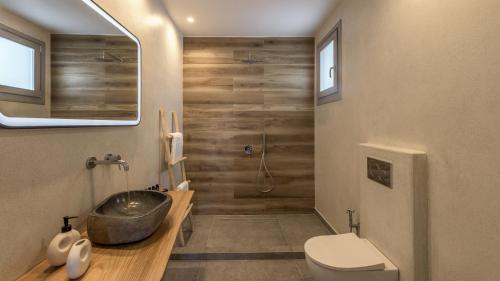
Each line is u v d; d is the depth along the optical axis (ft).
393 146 5.23
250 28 10.28
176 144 8.68
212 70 11.14
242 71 11.15
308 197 11.34
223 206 11.30
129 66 5.57
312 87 11.22
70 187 3.75
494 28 3.01
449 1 3.70
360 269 4.69
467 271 3.44
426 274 4.28
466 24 3.41
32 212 3.06
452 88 3.67
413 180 4.25
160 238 3.79
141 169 6.46
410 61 4.64
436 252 4.05
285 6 8.46
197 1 8.06
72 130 3.79
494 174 3.04
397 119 5.07
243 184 11.32
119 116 5.15
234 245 8.46
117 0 5.06
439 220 3.97
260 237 9.11
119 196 4.52
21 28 2.88
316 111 10.96
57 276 2.91
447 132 3.77
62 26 3.51
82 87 3.95
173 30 9.52
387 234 5.03
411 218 4.28
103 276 2.89
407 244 4.39
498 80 2.97
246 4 8.30
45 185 3.26
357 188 6.95
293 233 9.44
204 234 9.36
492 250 3.08
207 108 11.17
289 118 11.23
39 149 3.16
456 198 3.62
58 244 3.05
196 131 11.19
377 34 5.82
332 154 9.00
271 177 11.30
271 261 7.64
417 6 4.43
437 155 3.99
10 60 2.72
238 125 11.22
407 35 4.71
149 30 6.94
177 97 10.19
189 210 9.01
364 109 6.51
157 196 4.70
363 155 6.06
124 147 5.49
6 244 2.72
